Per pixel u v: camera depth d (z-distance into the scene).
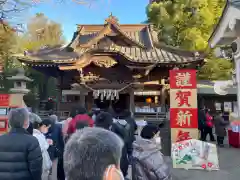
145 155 2.80
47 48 18.86
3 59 16.66
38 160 2.75
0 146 2.69
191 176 5.87
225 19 8.27
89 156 1.17
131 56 16.66
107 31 18.03
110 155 1.21
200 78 22.58
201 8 21.00
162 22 21.94
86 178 1.16
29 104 20.28
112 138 1.28
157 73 17.44
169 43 22.91
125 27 21.05
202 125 11.83
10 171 2.64
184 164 6.54
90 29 20.89
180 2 21.33
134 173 2.89
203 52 16.73
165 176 2.75
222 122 10.43
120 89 16.97
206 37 20.98
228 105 20.66
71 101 17.97
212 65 21.08
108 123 4.32
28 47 24.08
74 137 1.28
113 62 16.41
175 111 7.37
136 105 17.17
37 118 4.85
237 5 7.25
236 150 9.22
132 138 5.70
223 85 12.73
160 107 16.97
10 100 8.09
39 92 24.91
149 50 18.31
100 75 17.27
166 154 8.23
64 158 1.25
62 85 17.81
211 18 20.70
